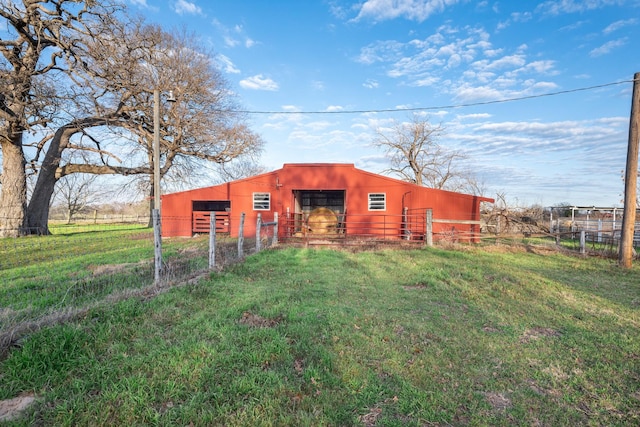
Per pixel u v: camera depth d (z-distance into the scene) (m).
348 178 17.78
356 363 3.59
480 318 5.21
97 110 19.25
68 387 3.03
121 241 15.86
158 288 6.07
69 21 18.00
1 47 18.00
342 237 16.20
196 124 24.58
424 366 3.63
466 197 17.39
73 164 22.17
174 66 23.48
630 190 10.08
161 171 25.94
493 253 11.89
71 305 5.00
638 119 10.05
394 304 5.74
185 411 2.70
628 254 9.96
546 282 7.53
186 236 19.50
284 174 18.12
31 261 9.98
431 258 10.26
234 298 5.69
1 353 3.40
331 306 5.47
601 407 3.04
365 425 2.70
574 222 20.69
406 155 35.81
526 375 3.56
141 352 3.71
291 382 3.19
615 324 5.07
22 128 18.34
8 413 2.67
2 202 19.14
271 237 16.50
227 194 19.05
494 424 2.78
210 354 3.60
